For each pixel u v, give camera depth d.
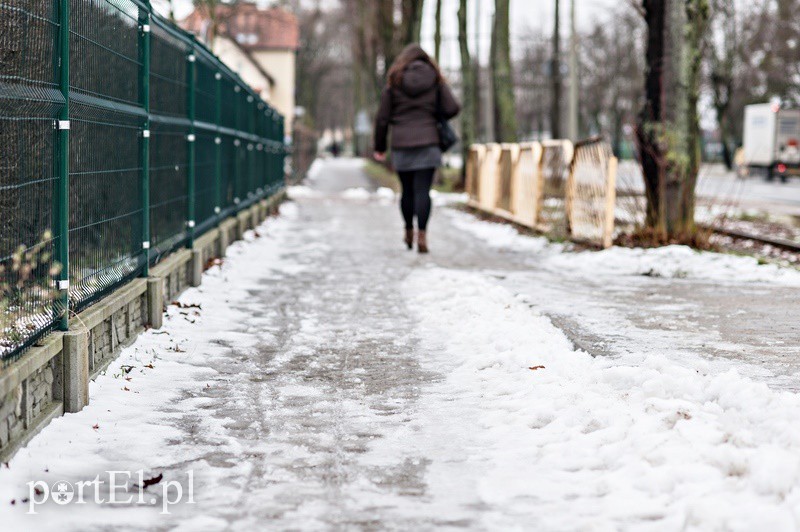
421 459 4.65
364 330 7.92
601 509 3.91
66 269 5.54
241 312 8.72
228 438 4.96
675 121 14.20
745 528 3.51
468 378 6.23
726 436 4.37
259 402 5.69
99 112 6.45
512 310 8.27
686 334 7.28
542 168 16.78
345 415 5.43
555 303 8.85
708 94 58.50
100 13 6.53
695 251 13.23
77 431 4.95
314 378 6.30
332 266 12.20
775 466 3.83
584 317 8.04
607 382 5.65
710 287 10.31
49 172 5.43
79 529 3.75
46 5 5.38
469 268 11.99
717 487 3.89
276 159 25.75
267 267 12.04
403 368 6.59
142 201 7.67
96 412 5.31
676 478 4.04
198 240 10.82
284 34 80.31
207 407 5.57
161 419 5.28
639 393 5.25
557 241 15.03
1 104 4.69
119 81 7.05
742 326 7.66
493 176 21.38
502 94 31.52
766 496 3.76
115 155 6.89
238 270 11.57
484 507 4.00
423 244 13.58
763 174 49.25
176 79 9.45
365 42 63.41
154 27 8.30
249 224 16.80
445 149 13.42
